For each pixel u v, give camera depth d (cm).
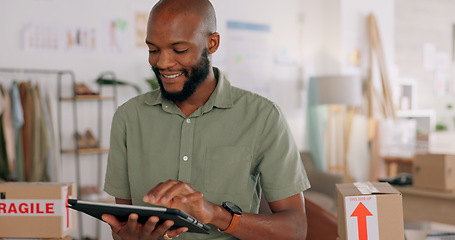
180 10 130
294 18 618
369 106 621
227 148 145
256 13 589
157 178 147
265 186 149
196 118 147
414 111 709
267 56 597
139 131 151
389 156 602
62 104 466
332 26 621
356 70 627
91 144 462
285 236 143
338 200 162
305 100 627
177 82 136
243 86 580
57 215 188
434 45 772
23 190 188
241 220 135
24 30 446
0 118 411
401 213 152
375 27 632
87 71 478
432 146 649
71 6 468
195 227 121
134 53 504
